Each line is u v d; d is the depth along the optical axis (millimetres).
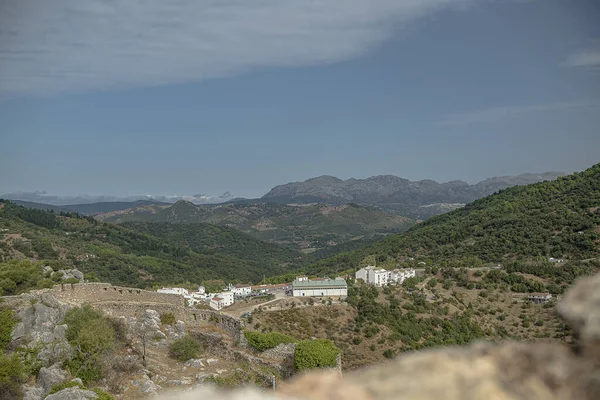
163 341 34031
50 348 27312
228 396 6766
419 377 6070
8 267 46656
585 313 5586
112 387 25953
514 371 5809
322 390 6402
